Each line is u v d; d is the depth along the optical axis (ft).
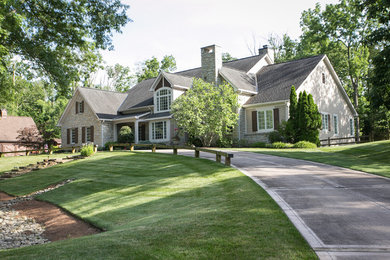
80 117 125.29
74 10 61.87
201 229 20.97
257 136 98.68
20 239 33.68
